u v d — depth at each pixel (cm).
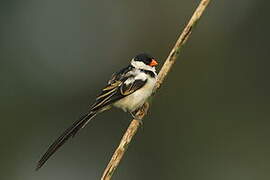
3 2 1811
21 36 1808
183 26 1764
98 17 1792
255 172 1631
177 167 1659
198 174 1648
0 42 1806
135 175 1655
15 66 1791
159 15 1781
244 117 1716
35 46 1795
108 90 891
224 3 1820
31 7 1819
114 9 1797
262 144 1678
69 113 1758
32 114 1762
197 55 1777
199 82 1747
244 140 1681
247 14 1816
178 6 1770
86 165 1691
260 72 1773
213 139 1689
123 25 1789
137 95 888
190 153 1673
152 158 1669
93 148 1695
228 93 1753
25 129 1750
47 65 1778
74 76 1769
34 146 1739
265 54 1786
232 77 1770
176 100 1727
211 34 1805
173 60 843
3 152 1725
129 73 898
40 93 1769
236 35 1806
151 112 1695
